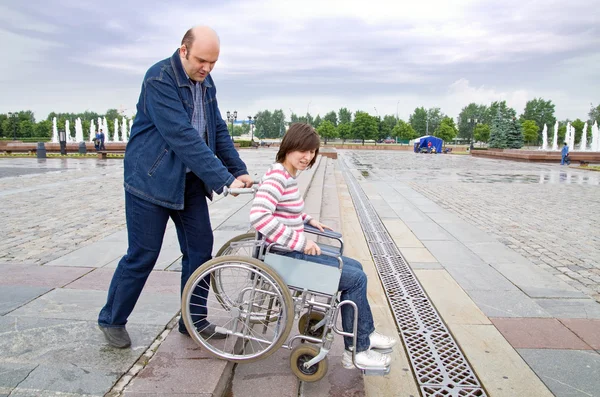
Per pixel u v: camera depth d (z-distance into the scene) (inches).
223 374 92.7
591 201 394.6
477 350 118.5
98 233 227.9
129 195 95.3
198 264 104.7
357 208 344.5
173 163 93.6
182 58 92.5
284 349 111.7
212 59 91.4
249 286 94.2
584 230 269.1
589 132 3191.4
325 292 89.7
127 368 93.2
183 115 91.0
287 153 91.3
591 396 98.2
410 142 3176.7
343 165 901.2
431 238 244.5
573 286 169.2
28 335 106.8
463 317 139.7
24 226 244.8
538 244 233.1
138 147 94.5
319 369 95.3
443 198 407.5
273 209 88.8
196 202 102.3
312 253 88.4
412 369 110.0
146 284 145.3
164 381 88.2
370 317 95.0
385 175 668.1
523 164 1027.3
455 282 171.9
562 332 129.6
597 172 765.3
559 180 602.5
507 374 106.8
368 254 210.2
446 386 102.4
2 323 113.3
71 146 1159.0
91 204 326.3
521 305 149.9
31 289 139.2
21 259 176.9
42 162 805.9
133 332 109.7
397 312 143.7
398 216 311.9
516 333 128.7
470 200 395.5
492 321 136.9
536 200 399.5
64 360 95.6
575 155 1102.4
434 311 144.6
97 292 137.1
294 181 94.3
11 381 87.0
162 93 90.3
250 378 98.5
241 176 100.0
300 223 95.3
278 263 90.3
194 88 97.6
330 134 3193.9
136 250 96.2
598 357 115.4
